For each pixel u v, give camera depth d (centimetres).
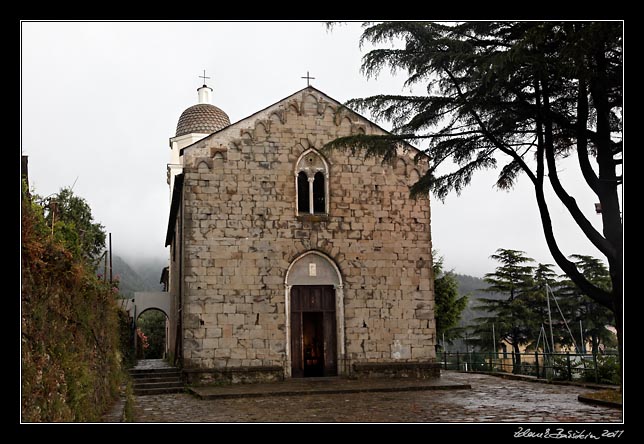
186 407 1752
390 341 2509
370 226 2569
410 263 2581
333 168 2572
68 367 1105
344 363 2461
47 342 1011
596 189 1662
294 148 2544
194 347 2323
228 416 1537
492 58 1465
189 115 4228
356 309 2500
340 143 1814
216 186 2452
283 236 2478
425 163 2653
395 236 2586
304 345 2744
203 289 2370
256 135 2522
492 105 1670
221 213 2438
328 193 2552
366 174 2598
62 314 1131
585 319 4681
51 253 1071
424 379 2458
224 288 2389
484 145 1778
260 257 2442
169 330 3738
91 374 1304
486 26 1617
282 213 2491
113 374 1778
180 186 2602
